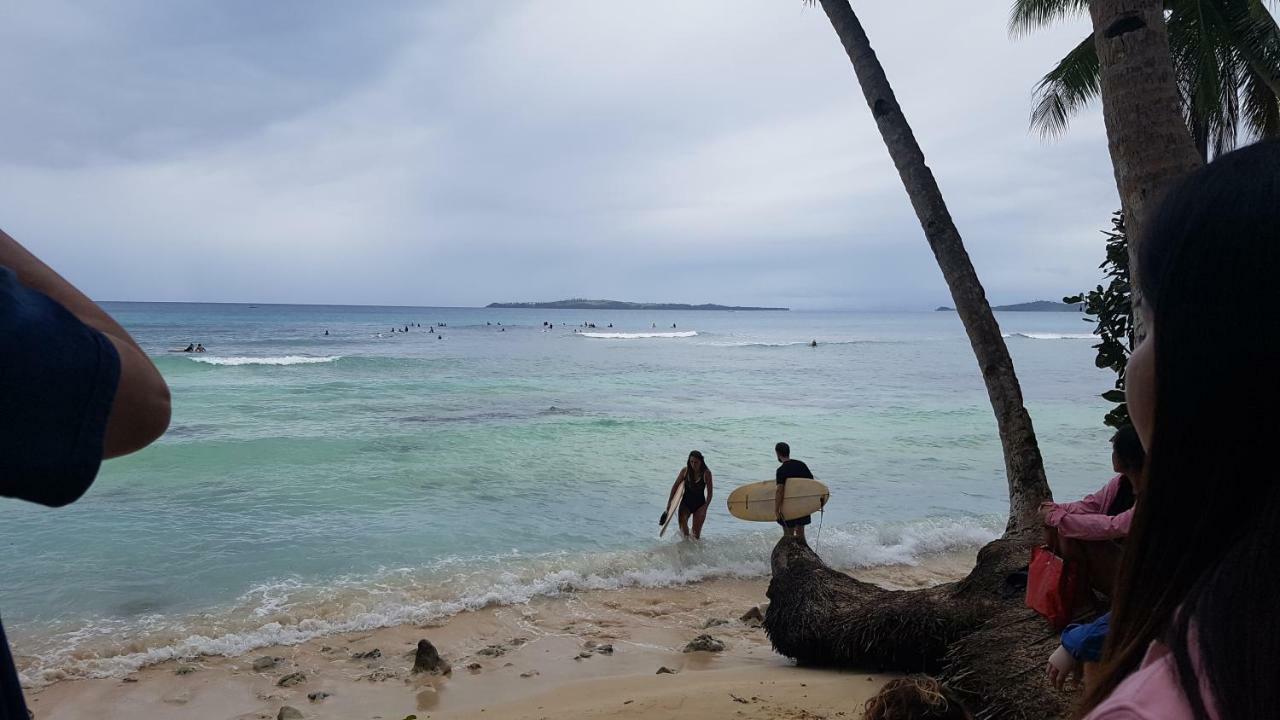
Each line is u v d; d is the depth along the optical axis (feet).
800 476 38.55
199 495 47.67
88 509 44.11
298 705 22.99
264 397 97.66
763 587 34.88
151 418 2.71
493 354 192.85
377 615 30.07
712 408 94.58
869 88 28.32
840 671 22.80
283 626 29.09
